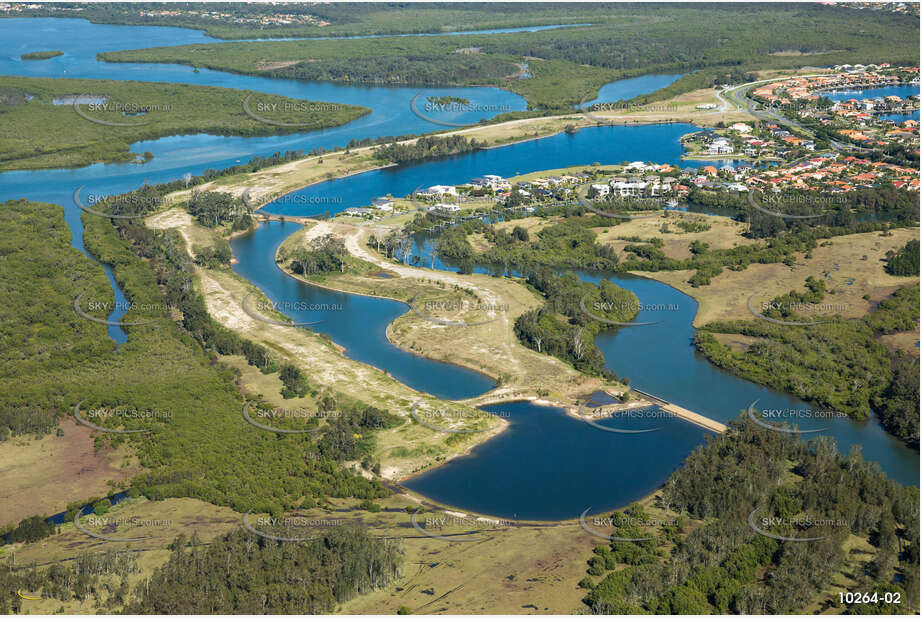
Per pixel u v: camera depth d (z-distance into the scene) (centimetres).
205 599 19350
